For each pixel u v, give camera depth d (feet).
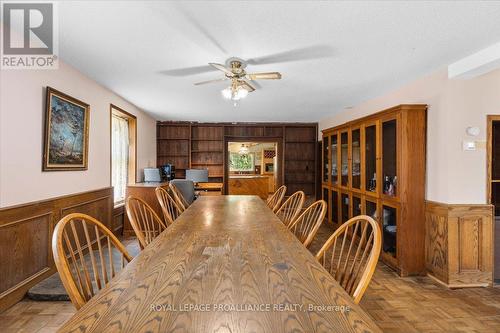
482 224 8.95
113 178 14.38
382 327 6.65
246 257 3.99
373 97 13.48
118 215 13.78
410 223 9.71
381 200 10.82
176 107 16.14
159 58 8.67
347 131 13.85
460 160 9.05
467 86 9.11
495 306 7.68
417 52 8.11
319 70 9.66
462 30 6.81
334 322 2.39
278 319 2.42
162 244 4.62
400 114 9.77
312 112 17.60
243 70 8.61
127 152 16.03
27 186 7.64
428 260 9.61
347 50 8.00
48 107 8.31
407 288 8.74
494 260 9.00
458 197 9.01
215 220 6.72
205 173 20.13
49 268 8.41
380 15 6.16
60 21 6.52
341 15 6.17
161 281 3.15
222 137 21.79
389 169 10.64
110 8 5.96
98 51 8.18
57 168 8.86
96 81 11.15
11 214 7.04
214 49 7.97
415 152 9.73
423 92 10.16
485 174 9.09
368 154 12.01
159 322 2.36
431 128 9.66
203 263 3.73
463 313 7.30
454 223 8.88
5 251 6.91
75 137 9.85
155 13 6.13
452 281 8.79
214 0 5.65
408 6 5.81
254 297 2.79
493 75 9.14
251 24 6.57
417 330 6.55
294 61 8.82
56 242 3.22
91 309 2.55
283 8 5.92
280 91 12.41
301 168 22.21
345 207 14.28
